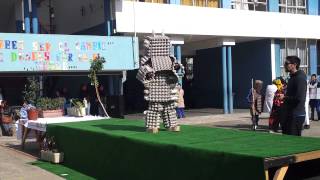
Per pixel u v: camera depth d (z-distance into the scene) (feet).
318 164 20.42
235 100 89.61
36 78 60.54
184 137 23.73
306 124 50.88
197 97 96.48
